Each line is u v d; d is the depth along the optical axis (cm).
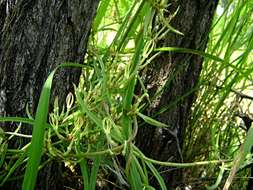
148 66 111
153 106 112
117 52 95
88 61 102
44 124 66
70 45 91
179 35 109
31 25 87
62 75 92
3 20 87
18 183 92
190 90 114
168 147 115
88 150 82
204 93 124
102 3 102
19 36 87
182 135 119
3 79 87
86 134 87
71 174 109
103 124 78
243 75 108
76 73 95
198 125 126
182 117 116
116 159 101
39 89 90
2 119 75
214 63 121
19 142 91
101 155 88
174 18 109
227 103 146
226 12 121
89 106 85
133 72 83
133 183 82
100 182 110
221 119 124
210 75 121
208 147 124
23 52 87
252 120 121
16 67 88
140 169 85
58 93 92
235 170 81
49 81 68
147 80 111
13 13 86
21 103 89
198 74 116
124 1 115
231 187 122
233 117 125
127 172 82
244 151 80
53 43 89
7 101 88
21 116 90
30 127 91
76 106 90
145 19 83
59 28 89
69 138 83
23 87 89
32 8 86
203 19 110
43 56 89
